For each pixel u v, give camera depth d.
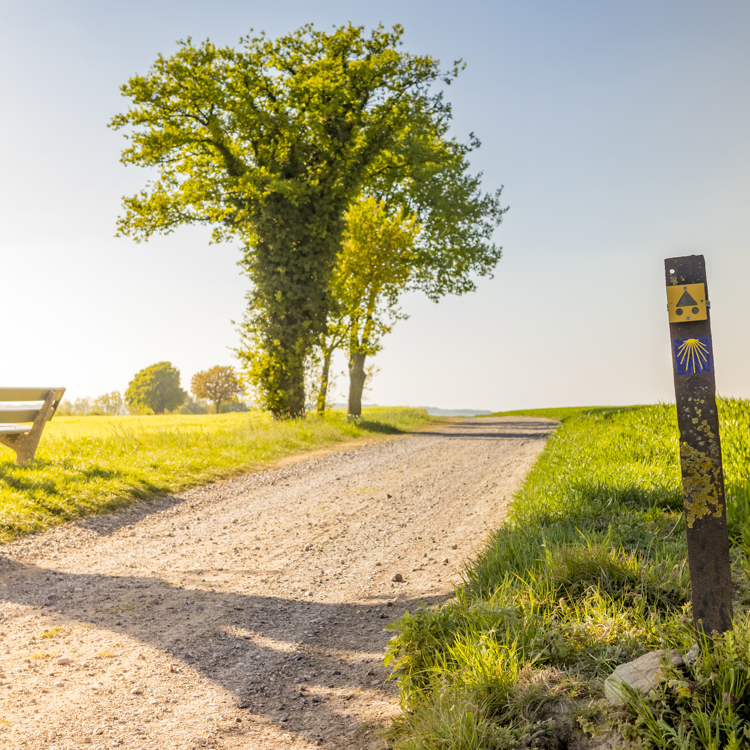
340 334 26.33
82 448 13.54
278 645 4.59
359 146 25.03
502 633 3.56
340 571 6.59
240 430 18.98
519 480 11.12
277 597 5.74
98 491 9.55
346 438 21.38
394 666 4.09
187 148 24.77
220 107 23.45
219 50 23.42
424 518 8.95
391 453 16.92
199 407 132.50
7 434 11.25
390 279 27.77
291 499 10.62
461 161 33.38
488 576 4.76
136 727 3.37
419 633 3.70
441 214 32.75
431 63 25.33
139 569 6.57
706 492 2.83
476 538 7.45
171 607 5.38
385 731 3.16
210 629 4.88
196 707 3.62
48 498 8.70
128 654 4.37
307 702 3.69
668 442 10.27
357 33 24.31
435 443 19.53
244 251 25.33
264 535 8.20
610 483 7.35
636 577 4.08
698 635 2.83
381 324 28.31
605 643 3.35
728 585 2.81
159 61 22.66
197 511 9.62
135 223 25.23
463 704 2.91
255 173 22.83
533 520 6.38
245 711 3.58
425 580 6.01
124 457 12.83
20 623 4.94
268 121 22.97
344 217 24.97
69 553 7.09
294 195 22.52
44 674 4.02
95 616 5.14
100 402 114.81
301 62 24.36
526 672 3.16
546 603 3.93
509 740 2.68
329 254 24.25
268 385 23.80
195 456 13.87
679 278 2.85
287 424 21.30
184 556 7.15
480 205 33.56
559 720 2.80
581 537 5.13
